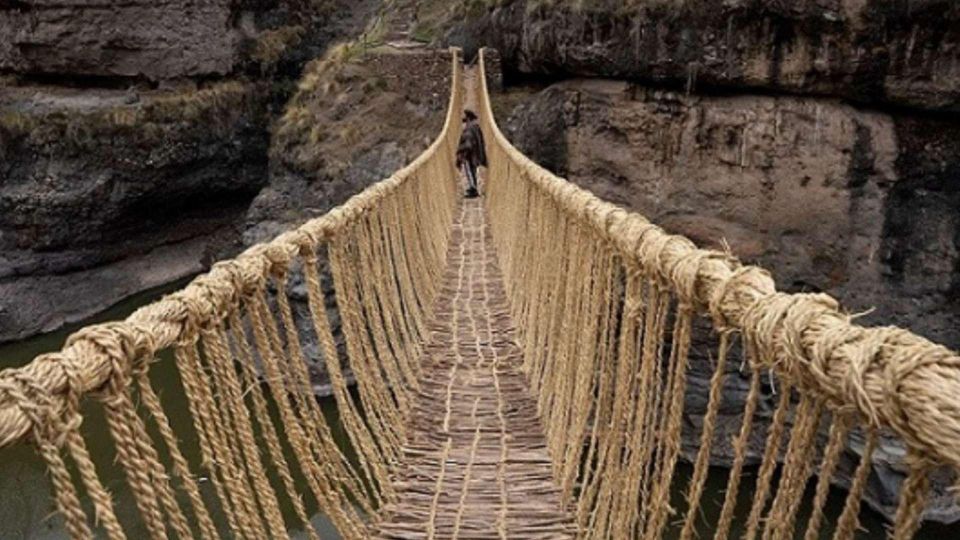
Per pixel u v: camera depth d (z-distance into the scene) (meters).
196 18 24.48
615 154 15.30
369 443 3.96
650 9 14.51
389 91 18.98
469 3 21.17
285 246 3.36
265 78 25.91
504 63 19.38
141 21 23.89
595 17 15.27
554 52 16.53
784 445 11.34
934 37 12.88
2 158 20.83
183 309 2.24
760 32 13.66
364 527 3.49
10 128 21.00
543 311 5.37
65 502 1.57
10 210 20.84
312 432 3.38
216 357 2.48
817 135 13.60
